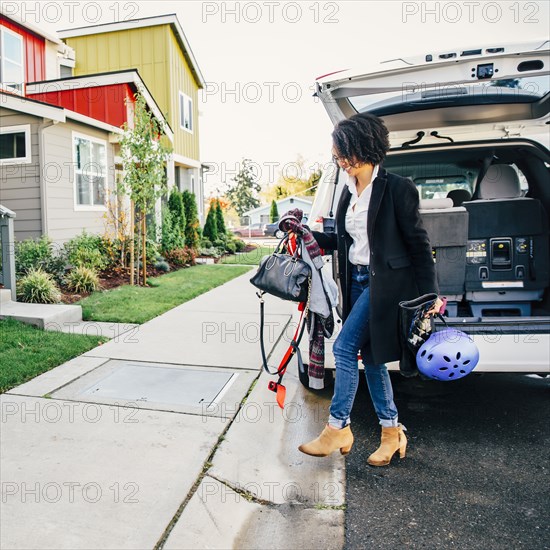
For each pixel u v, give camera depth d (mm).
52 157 8484
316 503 2283
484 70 2695
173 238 11766
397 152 4043
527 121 3672
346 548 1984
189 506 2209
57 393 3455
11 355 4094
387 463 2600
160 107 15070
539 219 3533
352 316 2459
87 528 2037
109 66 15305
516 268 3551
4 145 8469
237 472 2504
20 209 8438
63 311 5293
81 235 8641
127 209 9656
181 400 3377
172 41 15141
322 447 2482
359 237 2469
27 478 2389
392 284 2367
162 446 2730
